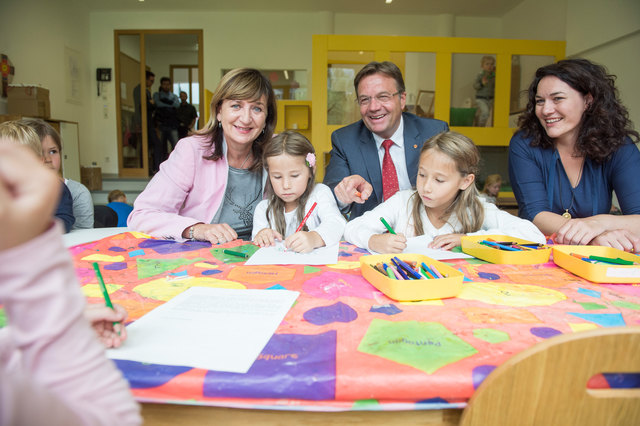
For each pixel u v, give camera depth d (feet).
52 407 0.71
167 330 1.79
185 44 26.89
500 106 12.75
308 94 21.42
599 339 1.22
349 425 1.49
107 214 6.96
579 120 4.46
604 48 12.62
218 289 2.39
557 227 4.33
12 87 15.46
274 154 4.43
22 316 0.83
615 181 4.58
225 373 1.45
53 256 0.84
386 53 12.09
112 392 0.91
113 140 22.04
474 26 21.04
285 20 21.07
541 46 12.85
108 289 2.40
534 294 2.32
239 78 4.46
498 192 12.10
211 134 4.79
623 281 2.56
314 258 3.22
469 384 1.41
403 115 6.35
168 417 1.51
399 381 1.41
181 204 4.76
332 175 6.17
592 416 1.30
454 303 2.17
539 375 1.24
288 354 1.57
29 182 0.78
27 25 16.98
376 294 2.32
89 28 21.40
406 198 4.66
